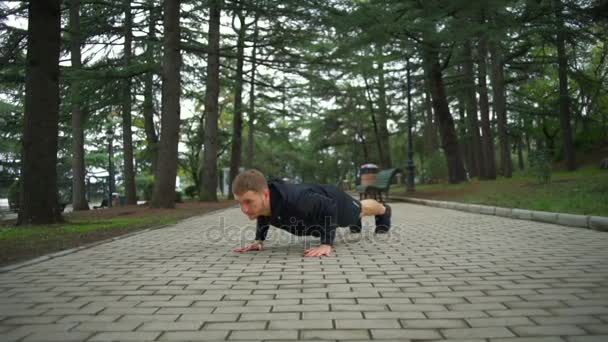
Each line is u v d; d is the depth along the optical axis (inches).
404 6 518.0
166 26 509.7
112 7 529.3
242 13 652.1
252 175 182.9
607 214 270.2
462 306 108.7
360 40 532.4
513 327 93.0
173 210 504.1
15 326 97.3
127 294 125.2
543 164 539.2
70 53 538.6
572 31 585.9
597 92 799.1
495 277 140.1
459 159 802.2
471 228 281.0
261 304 112.7
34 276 150.9
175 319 101.3
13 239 249.8
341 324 96.2
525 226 283.0
